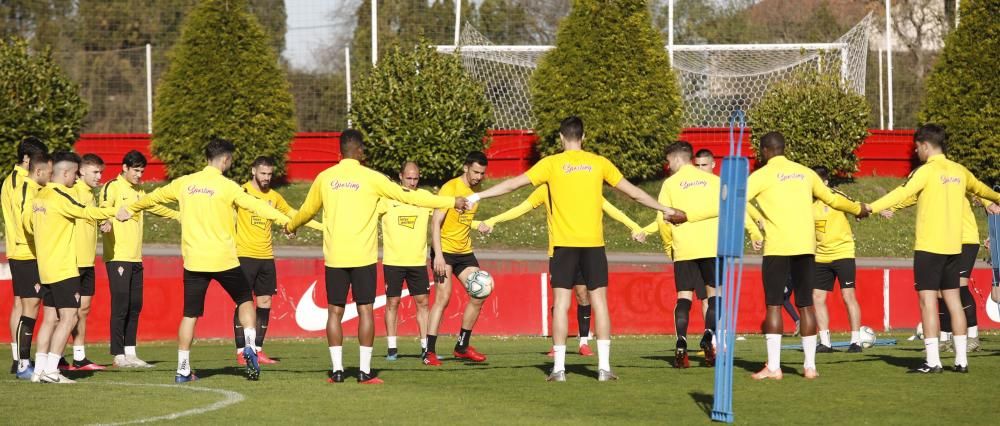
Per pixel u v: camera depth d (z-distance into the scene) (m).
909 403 25.70
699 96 117.25
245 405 25.80
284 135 90.88
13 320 34.31
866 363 34.97
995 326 54.28
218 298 50.53
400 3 156.50
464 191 38.91
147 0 156.25
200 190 30.48
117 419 23.72
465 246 39.12
